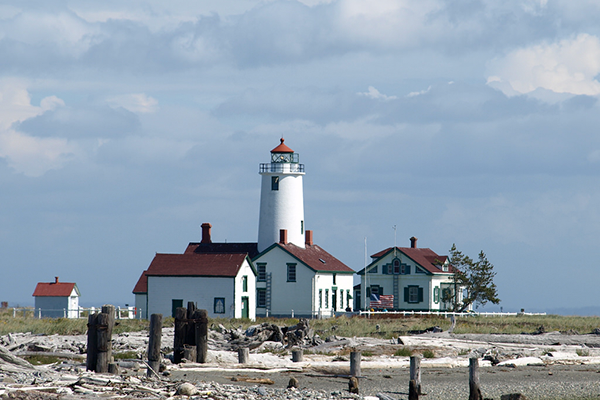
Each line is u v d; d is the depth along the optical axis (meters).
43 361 129.75
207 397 93.50
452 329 195.62
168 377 112.69
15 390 88.50
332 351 158.12
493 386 123.69
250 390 103.00
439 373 135.88
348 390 110.00
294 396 101.06
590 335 187.75
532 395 117.69
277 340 169.12
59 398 86.81
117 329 196.50
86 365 111.38
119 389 93.88
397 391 113.88
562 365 148.75
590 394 118.56
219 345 158.50
